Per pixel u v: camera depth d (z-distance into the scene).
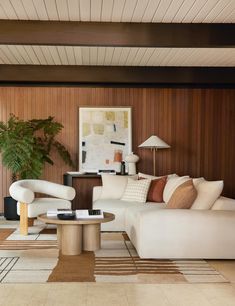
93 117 7.93
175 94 8.05
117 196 6.48
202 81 6.91
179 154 8.06
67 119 7.91
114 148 7.93
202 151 8.09
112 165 7.91
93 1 4.21
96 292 3.30
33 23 4.79
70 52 6.02
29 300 3.11
